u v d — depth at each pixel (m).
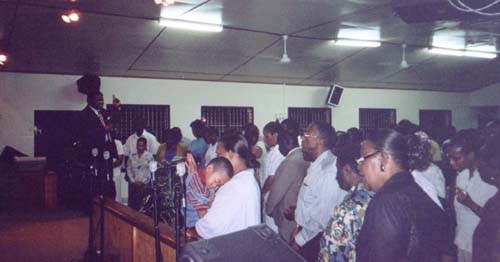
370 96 12.63
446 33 7.97
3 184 8.26
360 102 12.47
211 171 2.72
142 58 8.41
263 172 5.35
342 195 2.93
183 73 9.66
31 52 7.66
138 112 9.74
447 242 1.77
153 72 9.42
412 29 7.62
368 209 1.77
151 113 9.88
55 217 7.48
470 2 4.14
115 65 8.75
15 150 8.59
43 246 5.73
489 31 7.84
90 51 7.82
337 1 6.01
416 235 1.67
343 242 2.04
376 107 12.71
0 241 5.97
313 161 3.20
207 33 7.28
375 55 9.41
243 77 10.41
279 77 10.65
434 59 10.08
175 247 2.75
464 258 3.29
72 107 9.09
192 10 6.25
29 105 8.77
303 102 11.62
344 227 2.04
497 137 2.17
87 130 5.34
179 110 10.11
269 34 7.57
